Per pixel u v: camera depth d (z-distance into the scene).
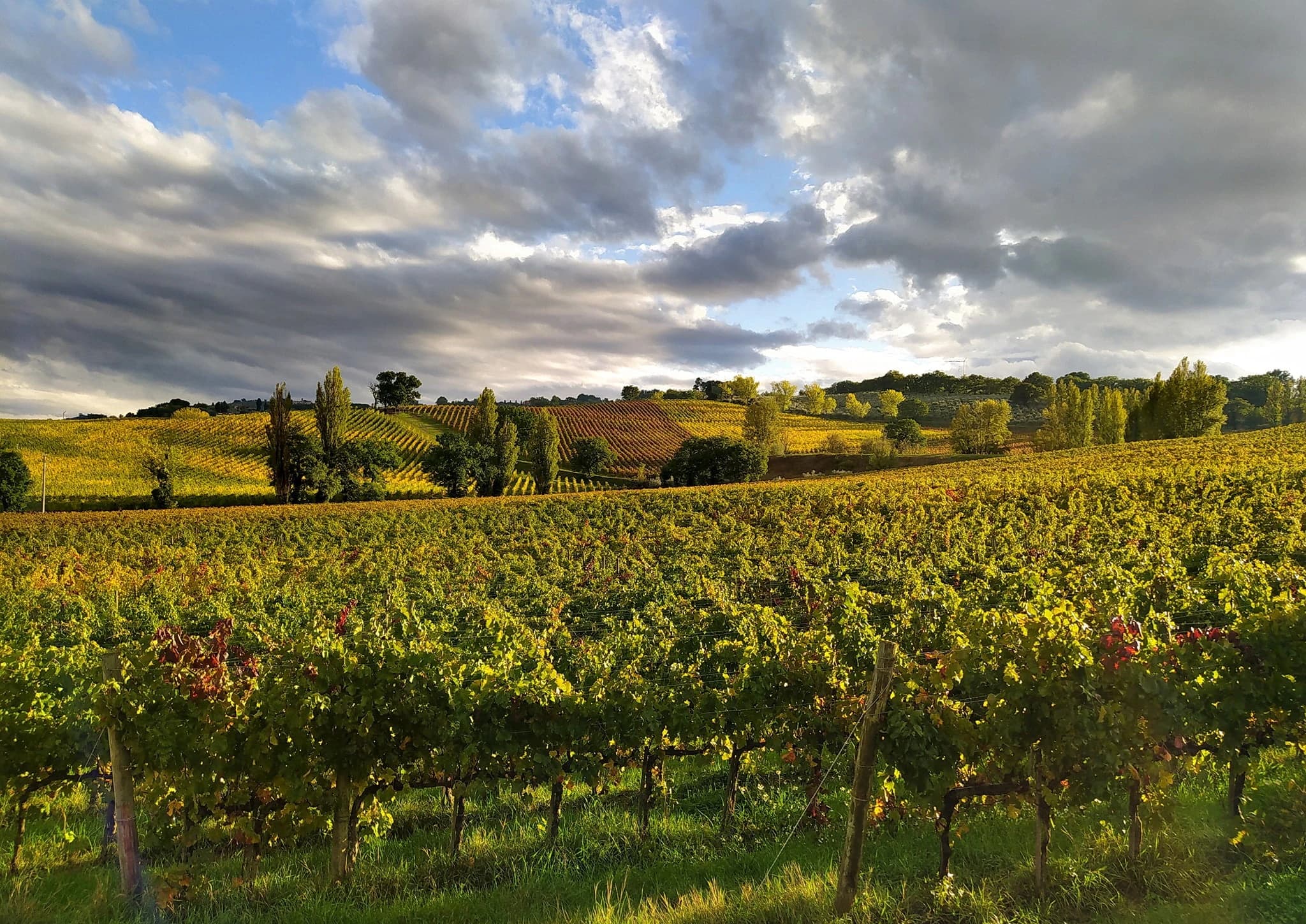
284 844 7.22
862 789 5.12
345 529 40.50
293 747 6.18
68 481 74.19
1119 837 5.90
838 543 26.11
